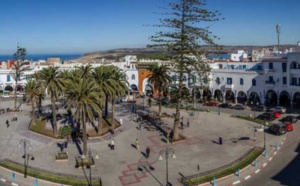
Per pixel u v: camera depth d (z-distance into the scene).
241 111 76.69
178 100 53.53
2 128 63.28
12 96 103.50
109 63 114.56
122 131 59.44
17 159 44.72
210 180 36.25
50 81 55.38
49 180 36.62
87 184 35.53
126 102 93.12
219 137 52.19
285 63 76.38
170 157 45.06
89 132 58.25
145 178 38.06
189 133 57.53
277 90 78.06
